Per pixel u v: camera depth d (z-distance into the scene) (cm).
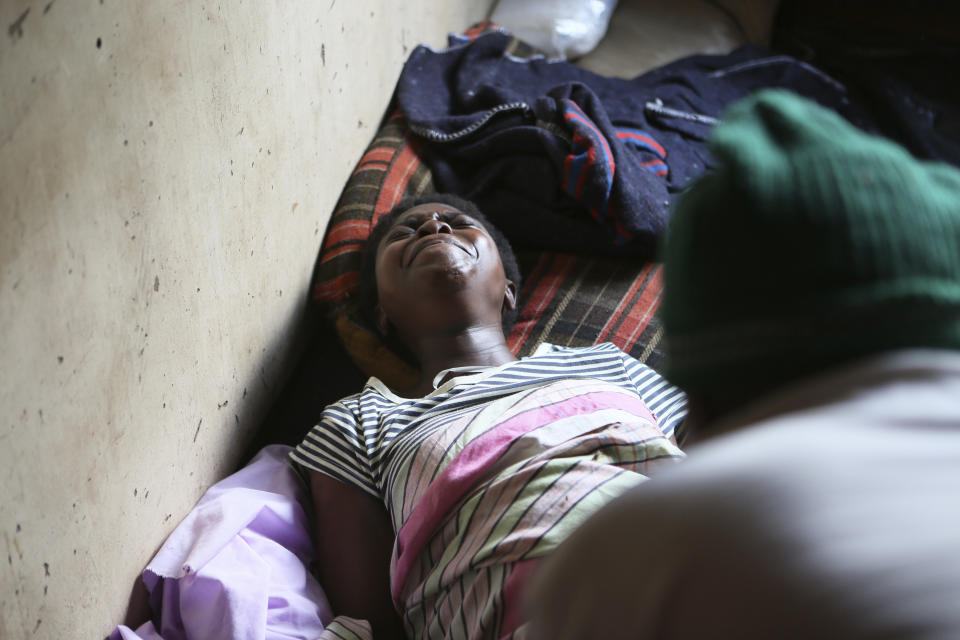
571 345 179
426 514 123
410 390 165
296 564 134
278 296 164
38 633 102
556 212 192
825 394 51
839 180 53
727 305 55
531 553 109
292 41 151
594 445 123
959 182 57
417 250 164
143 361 117
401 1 209
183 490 136
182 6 115
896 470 46
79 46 95
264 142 146
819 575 43
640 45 272
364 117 198
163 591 129
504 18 259
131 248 110
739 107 61
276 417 171
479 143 196
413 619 125
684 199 60
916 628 40
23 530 96
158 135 113
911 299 50
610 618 51
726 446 51
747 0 296
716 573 46
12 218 87
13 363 90
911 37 311
